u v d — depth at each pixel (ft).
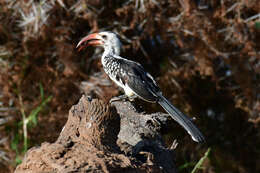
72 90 45.83
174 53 48.78
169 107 24.94
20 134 45.37
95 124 17.75
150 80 26.86
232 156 55.26
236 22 45.01
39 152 16.22
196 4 46.19
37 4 43.09
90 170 15.05
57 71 46.26
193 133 22.75
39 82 46.47
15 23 45.09
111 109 18.24
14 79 45.75
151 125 24.27
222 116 55.06
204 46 46.19
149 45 48.55
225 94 52.70
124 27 44.78
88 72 46.06
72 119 18.62
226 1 45.16
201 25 44.62
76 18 44.68
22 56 46.19
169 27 45.01
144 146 21.22
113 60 28.35
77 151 16.31
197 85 52.08
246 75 48.55
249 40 45.85
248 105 49.73
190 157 47.80
